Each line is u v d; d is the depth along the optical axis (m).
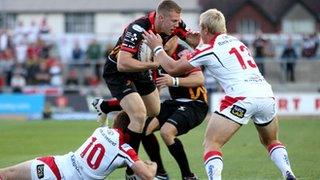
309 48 66.88
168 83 24.41
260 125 21.09
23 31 70.94
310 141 37.06
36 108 58.09
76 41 68.00
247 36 73.50
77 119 55.28
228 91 20.53
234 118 20.34
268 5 103.06
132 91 22.59
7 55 66.50
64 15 95.50
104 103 22.89
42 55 66.81
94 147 19.75
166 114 25.22
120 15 95.25
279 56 68.12
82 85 64.06
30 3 95.38
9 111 58.78
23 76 63.56
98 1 95.75
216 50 20.56
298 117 54.28
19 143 37.06
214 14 20.83
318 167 27.73
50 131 43.75
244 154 32.03
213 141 20.42
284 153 21.28
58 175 19.81
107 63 23.11
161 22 22.19
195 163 29.20
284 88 63.44
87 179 19.81
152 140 24.42
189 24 93.06
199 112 25.27
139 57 22.45
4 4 92.50
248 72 20.61
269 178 25.38
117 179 25.19
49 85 63.44
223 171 27.03
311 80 65.44
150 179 19.58
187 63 20.69
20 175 19.91
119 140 19.73
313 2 103.12
